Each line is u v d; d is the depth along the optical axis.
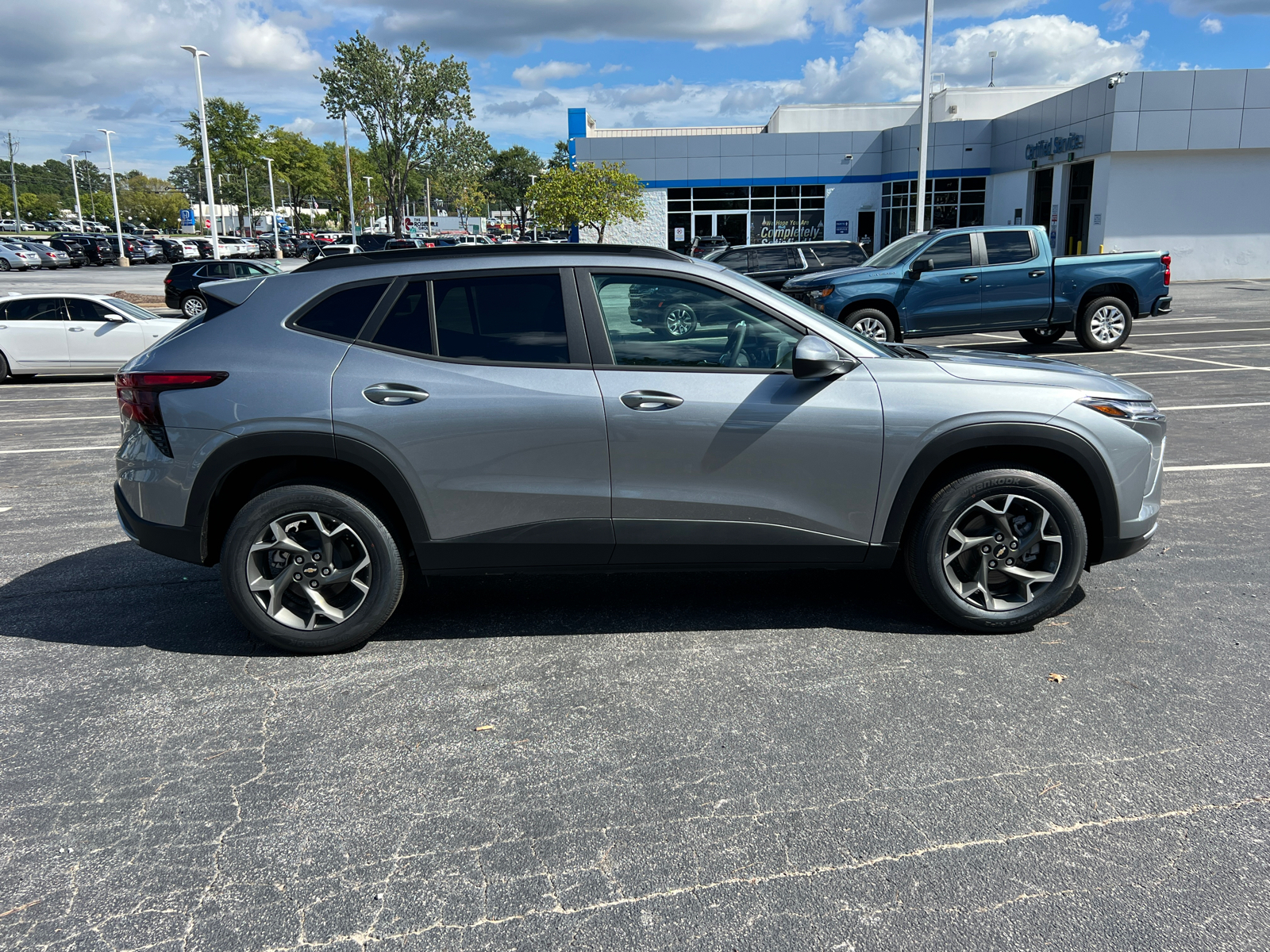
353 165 106.19
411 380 3.67
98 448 8.57
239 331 3.77
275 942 2.24
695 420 3.68
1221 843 2.55
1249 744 3.06
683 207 39.56
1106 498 3.84
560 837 2.63
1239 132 27.39
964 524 3.92
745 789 2.85
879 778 2.89
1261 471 6.65
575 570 3.88
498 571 3.85
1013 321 13.32
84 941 2.25
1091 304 13.29
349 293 3.80
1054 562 3.89
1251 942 2.19
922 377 3.80
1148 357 12.66
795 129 42.69
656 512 3.75
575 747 3.12
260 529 3.74
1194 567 4.79
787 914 2.31
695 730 3.21
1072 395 3.79
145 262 56.47
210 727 3.29
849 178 39.19
